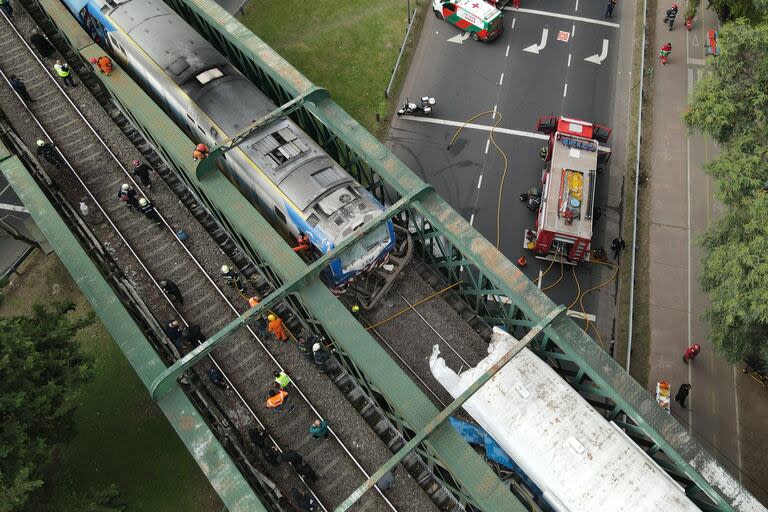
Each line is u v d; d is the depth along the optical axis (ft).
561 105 117.60
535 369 63.52
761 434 83.35
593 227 102.58
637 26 128.57
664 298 95.30
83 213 83.66
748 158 72.08
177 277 80.38
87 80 98.12
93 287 65.72
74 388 67.05
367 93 118.83
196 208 86.38
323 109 77.56
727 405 85.66
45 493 78.89
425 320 74.43
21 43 101.65
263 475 63.72
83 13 97.81
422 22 129.59
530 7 131.44
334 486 65.21
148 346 61.62
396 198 93.45
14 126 92.53
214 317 77.15
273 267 65.57
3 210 104.99
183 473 81.51
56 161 87.35
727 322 68.95
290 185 74.28
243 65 91.76
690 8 121.29
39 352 67.15
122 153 90.74
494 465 65.82
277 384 70.33
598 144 108.47
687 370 88.63
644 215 103.86
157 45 88.28
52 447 71.87
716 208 104.12
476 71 122.31
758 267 66.85
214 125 80.94
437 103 118.01
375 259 74.28
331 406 69.67
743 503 52.90
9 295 97.45
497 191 106.73
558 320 61.41
